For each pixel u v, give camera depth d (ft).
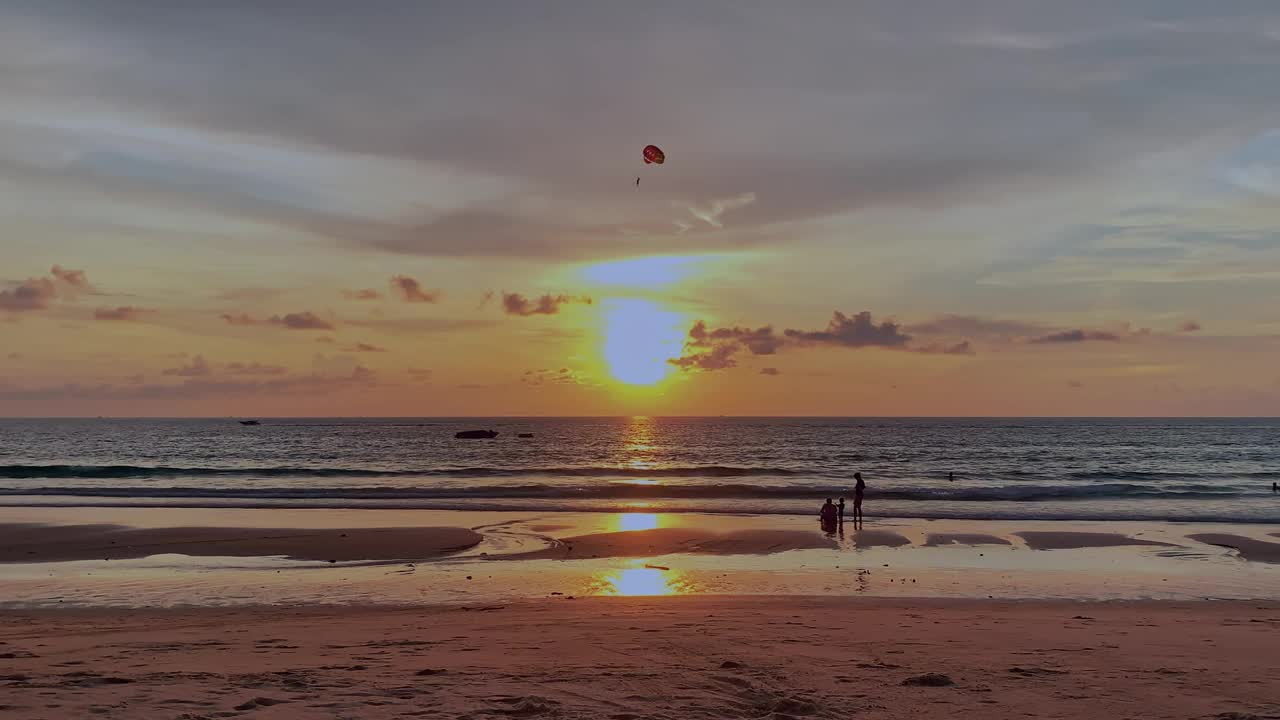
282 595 56.13
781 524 98.53
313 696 25.00
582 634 39.58
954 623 43.93
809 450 344.49
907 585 60.54
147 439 462.19
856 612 48.08
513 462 267.18
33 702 23.58
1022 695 26.99
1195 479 186.39
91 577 63.67
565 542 82.64
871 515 108.78
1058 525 97.86
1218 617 47.32
